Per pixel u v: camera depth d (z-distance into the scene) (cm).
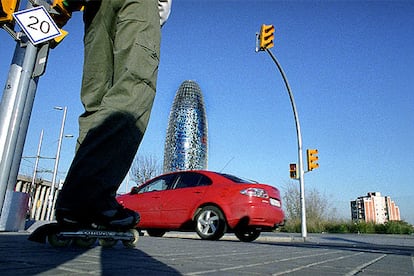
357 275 150
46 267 124
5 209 378
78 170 204
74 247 218
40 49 313
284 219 683
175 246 294
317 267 177
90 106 240
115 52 221
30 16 272
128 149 207
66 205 206
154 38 228
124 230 232
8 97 344
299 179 1155
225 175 695
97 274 115
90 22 254
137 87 211
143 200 745
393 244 764
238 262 182
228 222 622
